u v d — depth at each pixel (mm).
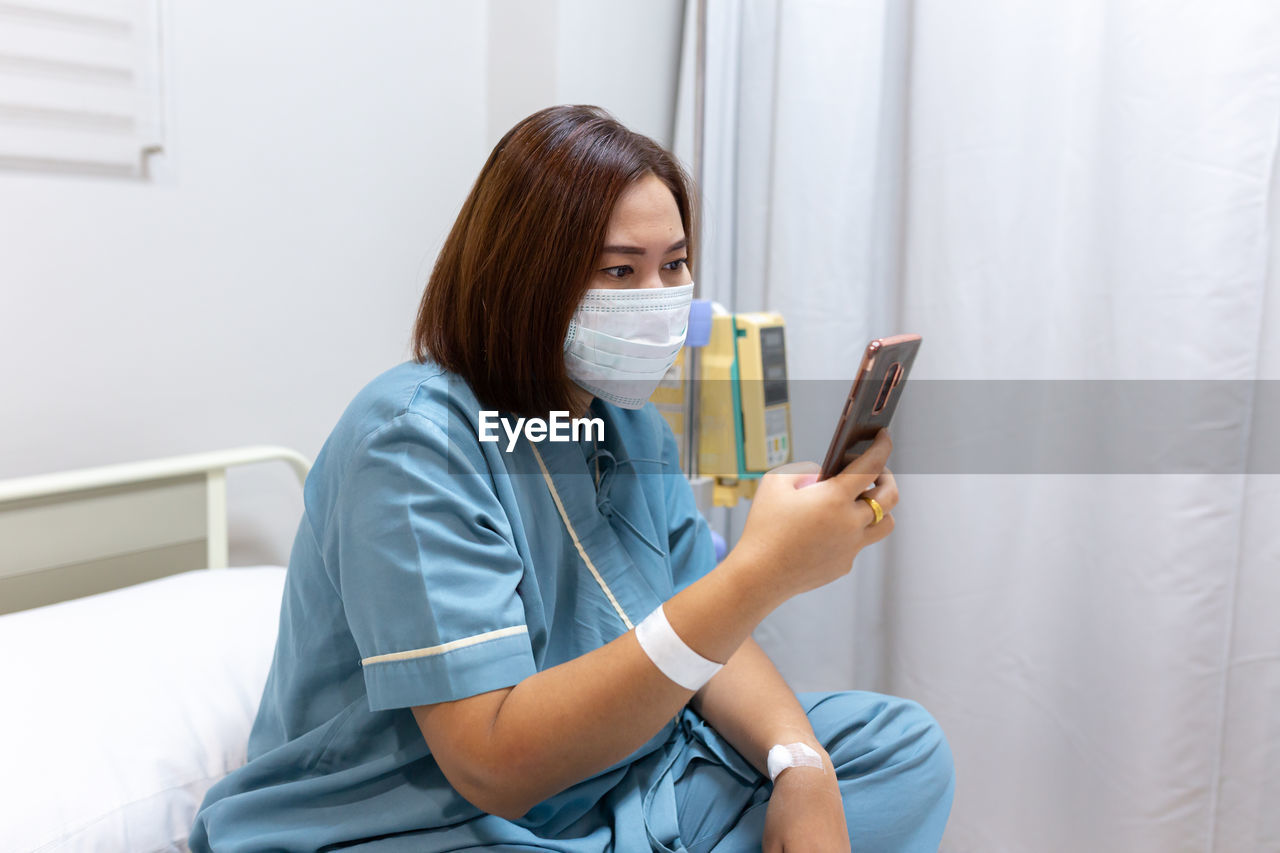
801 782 854
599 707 724
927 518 1756
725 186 2023
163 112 1438
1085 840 1649
